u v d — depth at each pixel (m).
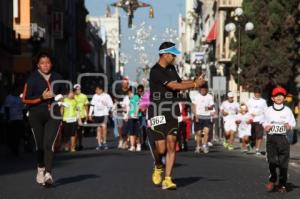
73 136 41.84
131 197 19.59
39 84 21.41
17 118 38.94
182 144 43.38
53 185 21.95
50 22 118.19
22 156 38.44
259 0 78.00
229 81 105.12
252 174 27.27
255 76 78.94
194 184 23.03
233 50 81.06
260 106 40.00
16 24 89.69
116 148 45.34
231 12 106.31
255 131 40.06
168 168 21.36
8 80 83.69
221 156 38.44
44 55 21.67
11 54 84.62
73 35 155.12
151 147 21.52
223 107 45.81
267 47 78.50
